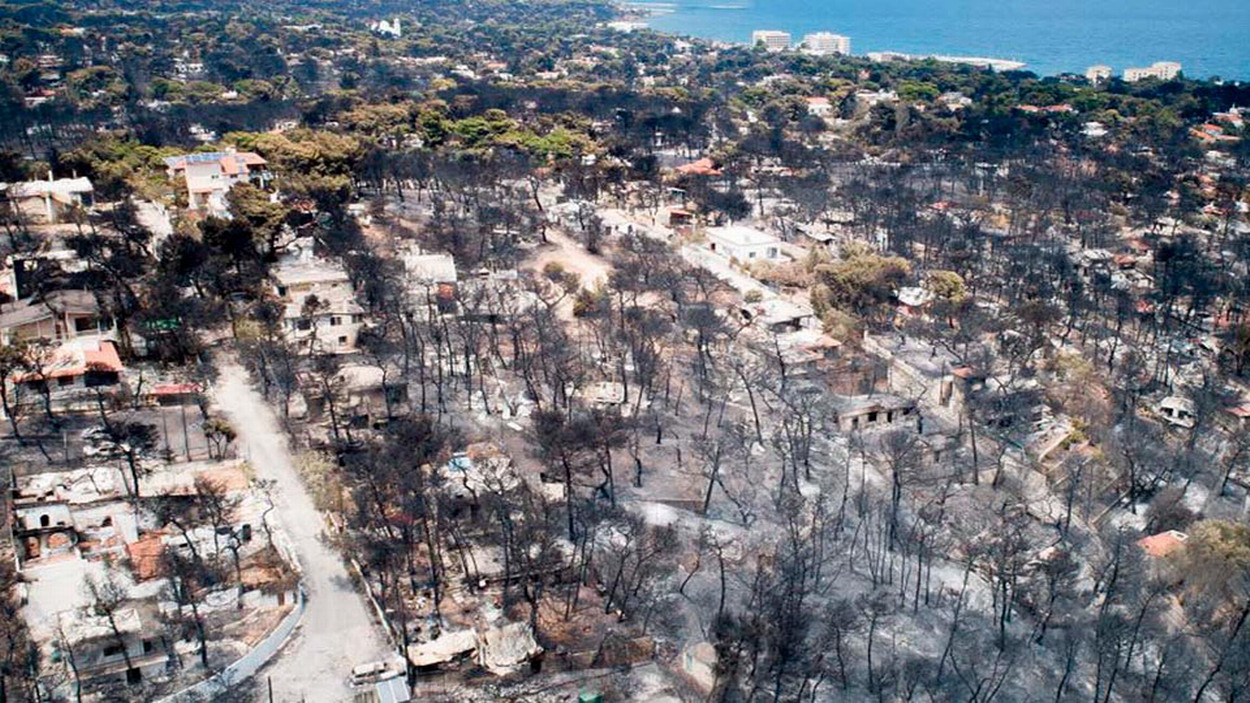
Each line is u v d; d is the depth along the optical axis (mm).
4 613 113625
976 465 171000
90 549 129375
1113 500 170375
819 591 138625
